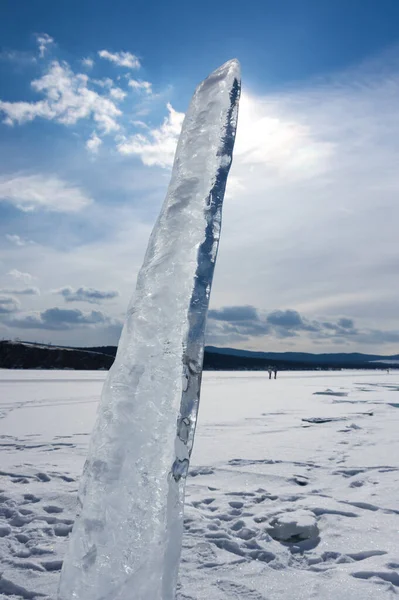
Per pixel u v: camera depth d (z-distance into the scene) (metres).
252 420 12.05
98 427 1.81
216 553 3.66
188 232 1.89
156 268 1.90
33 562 3.39
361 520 4.43
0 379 34.03
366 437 9.21
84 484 1.78
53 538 3.89
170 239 1.91
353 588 3.08
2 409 14.25
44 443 8.46
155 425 1.72
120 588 1.62
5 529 4.07
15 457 7.24
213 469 6.52
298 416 12.90
